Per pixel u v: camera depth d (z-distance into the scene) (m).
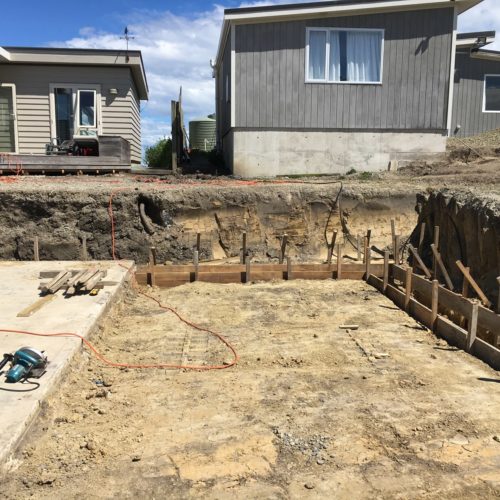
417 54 14.33
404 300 8.16
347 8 13.72
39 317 6.23
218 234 10.98
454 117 18.81
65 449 3.95
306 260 11.07
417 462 3.97
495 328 6.03
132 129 15.84
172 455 3.99
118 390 5.11
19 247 9.97
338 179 13.54
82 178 12.46
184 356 6.11
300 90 14.20
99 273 8.03
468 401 5.00
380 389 5.26
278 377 5.55
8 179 11.65
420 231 10.79
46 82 15.00
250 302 8.50
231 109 14.15
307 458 4.00
